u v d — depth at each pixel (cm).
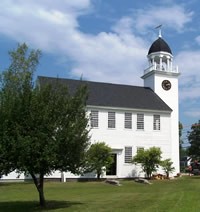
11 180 4494
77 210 2011
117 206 2091
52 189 3500
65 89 2277
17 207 2230
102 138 4994
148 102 5422
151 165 4928
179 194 2628
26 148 2019
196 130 5981
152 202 2198
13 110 2112
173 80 5853
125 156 5097
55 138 2112
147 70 5953
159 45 5925
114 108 5109
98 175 4744
